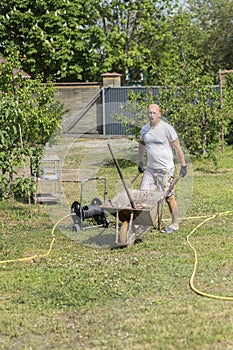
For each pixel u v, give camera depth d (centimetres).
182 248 765
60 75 2856
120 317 530
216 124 1489
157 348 463
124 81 2966
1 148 930
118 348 467
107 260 712
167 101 1516
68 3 2773
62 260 716
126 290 600
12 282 632
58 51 2764
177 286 615
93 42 2812
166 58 2989
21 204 1060
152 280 631
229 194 1145
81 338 491
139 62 2912
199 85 1505
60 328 511
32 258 728
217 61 3606
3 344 486
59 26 2764
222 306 551
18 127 975
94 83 2558
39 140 1068
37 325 520
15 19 2769
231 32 3634
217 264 688
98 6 2867
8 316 540
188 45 1611
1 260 723
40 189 1163
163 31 2953
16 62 1079
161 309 544
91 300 576
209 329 494
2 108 889
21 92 1033
